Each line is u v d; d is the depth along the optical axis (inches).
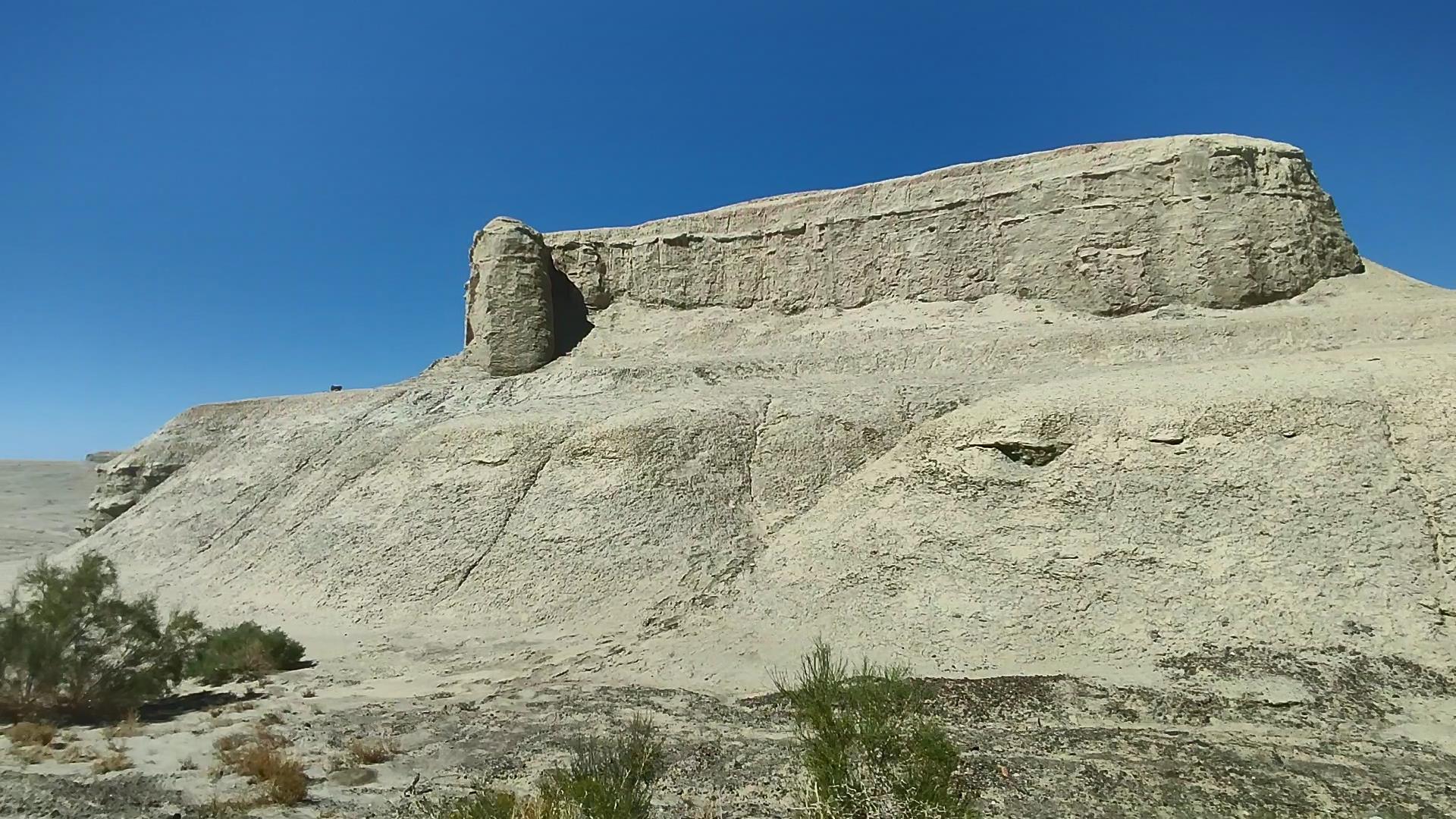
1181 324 1128.8
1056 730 494.3
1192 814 360.2
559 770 386.3
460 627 853.2
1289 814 360.2
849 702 335.3
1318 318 1055.6
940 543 770.2
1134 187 1278.3
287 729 532.4
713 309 1626.5
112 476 1705.2
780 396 1119.0
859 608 735.1
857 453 983.0
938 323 1339.8
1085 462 791.7
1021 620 666.2
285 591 1024.9
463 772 436.1
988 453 847.1
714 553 882.1
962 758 428.5
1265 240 1208.2
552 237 1743.4
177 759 457.4
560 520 960.9
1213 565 659.4
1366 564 618.8
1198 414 784.9
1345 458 697.6
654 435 1037.2
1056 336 1161.4
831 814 303.6
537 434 1107.3
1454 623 566.9
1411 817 353.7
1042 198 1341.0
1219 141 1266.0
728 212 1665.8
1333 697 522.9
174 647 636.7
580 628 810.8
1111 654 616.4
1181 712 520.7
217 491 1427.2
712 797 382.9
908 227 1454.2
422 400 1422.2
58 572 604.7
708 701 593.0
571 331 1667.1
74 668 555.2
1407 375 770.8
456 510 1035.3
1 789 384.8
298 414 1576.0
